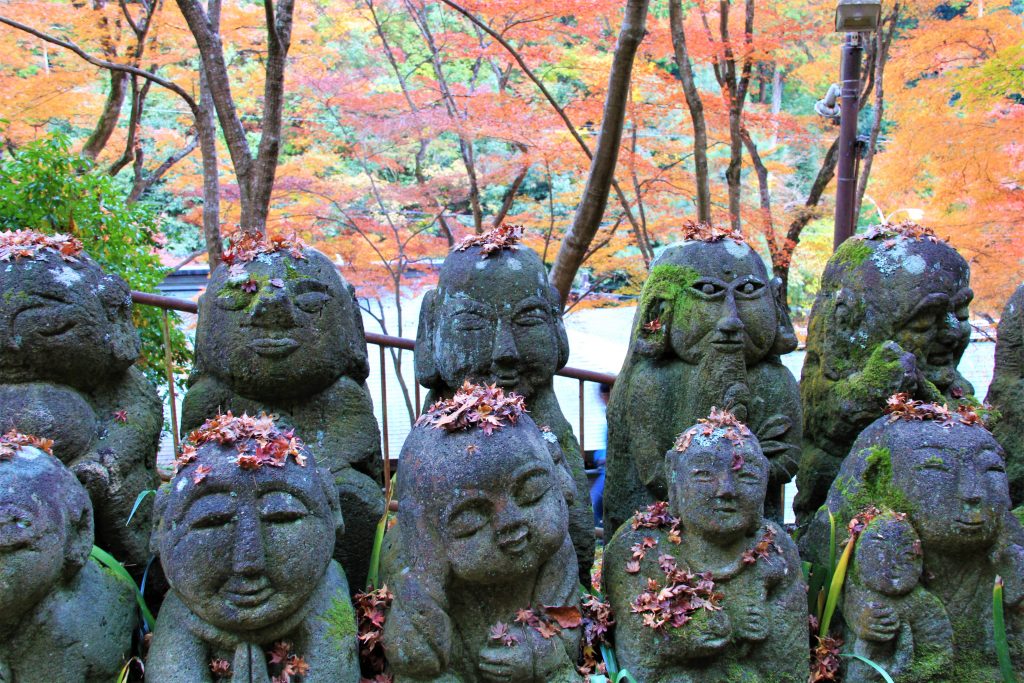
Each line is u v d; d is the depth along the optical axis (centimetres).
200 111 611
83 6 809
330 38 890
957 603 322
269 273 347
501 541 282
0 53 742
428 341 372
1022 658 319
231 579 263
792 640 313
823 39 954
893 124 1145
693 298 367
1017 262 720
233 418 288
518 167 718
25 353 324
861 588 318
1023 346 398
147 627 308
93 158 786
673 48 676
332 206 825
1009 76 715
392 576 302
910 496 318
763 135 1052
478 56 738
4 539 250
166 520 270
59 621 270
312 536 273
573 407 795
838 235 650
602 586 343
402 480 301
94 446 338
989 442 320
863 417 383
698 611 310
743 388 362
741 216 779
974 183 744
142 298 433
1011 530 324
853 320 392
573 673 301
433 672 292
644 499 382
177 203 1042
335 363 361
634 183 712
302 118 834
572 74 771
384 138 758
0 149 732
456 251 368
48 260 331
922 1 775
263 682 271
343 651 283
